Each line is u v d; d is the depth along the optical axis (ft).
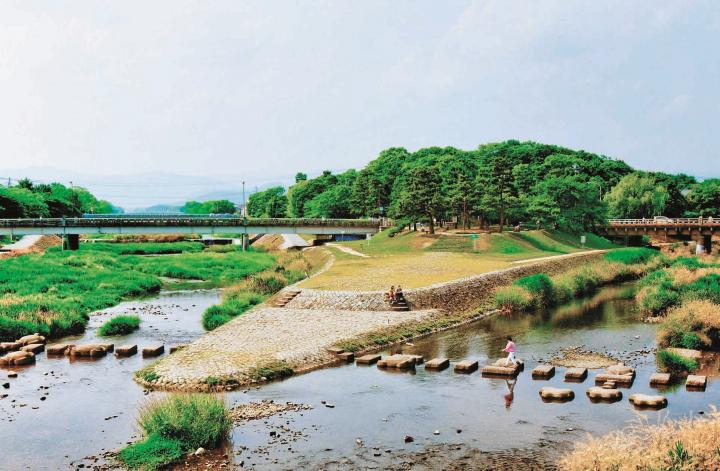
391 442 89.97
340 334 152.46
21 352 137.69
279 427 95.76
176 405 92.32
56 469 82.23
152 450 85.05
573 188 412.77
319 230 434.30
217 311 185.37
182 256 382.83
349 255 313.73
